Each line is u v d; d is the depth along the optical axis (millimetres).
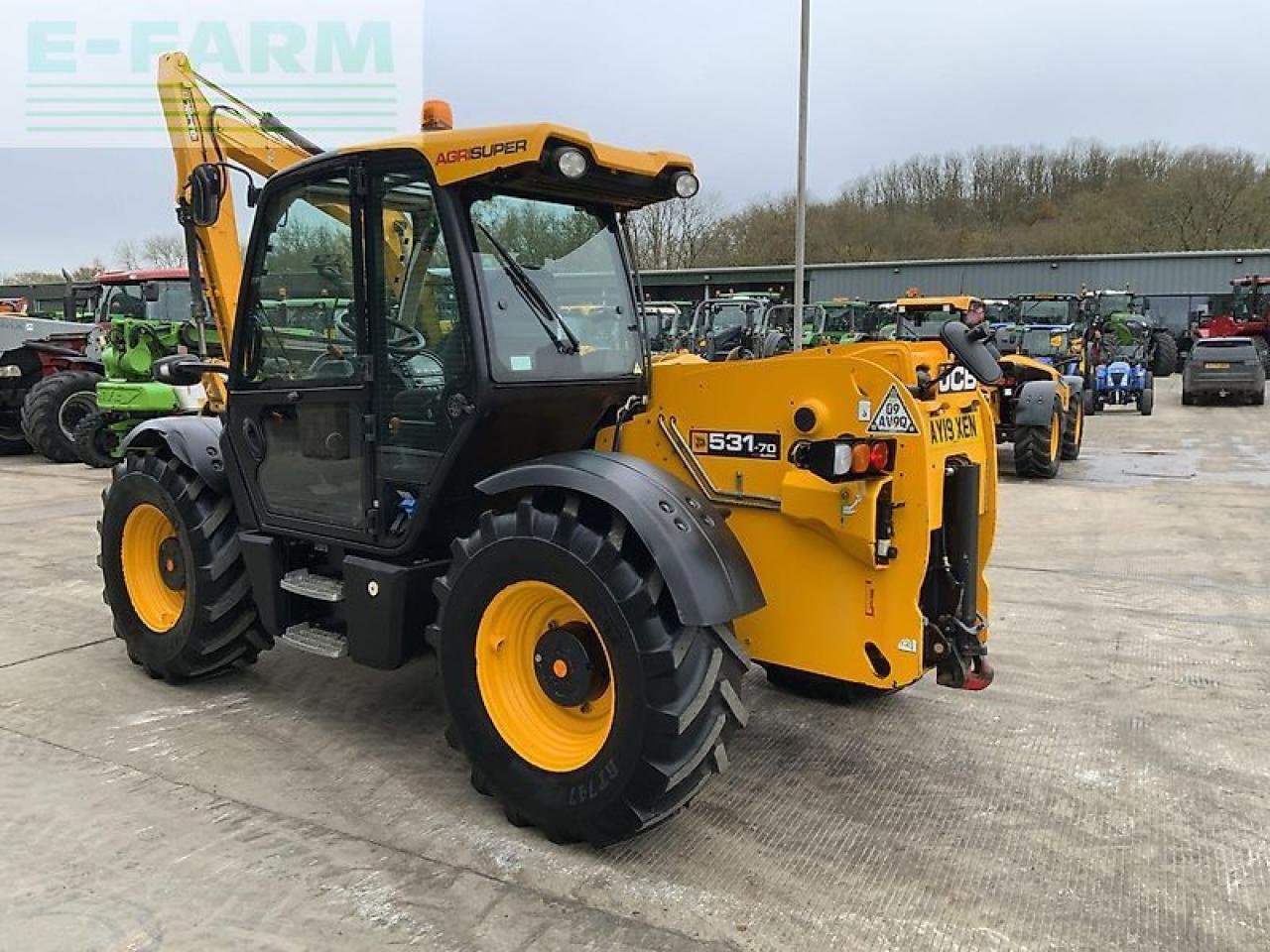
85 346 13641
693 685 2740
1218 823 3117
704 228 42094
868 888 2762
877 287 35969
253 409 3756
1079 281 34094
